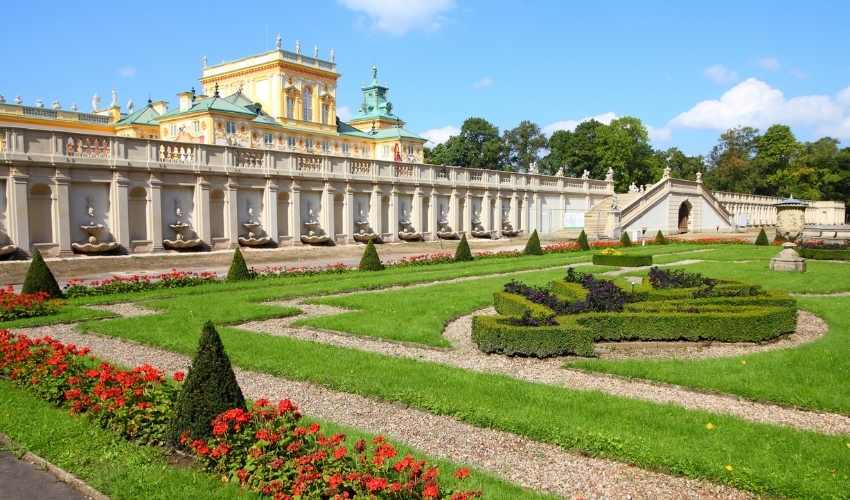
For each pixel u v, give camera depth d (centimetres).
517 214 6200
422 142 8550
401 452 793
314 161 4238
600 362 1224
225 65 7644
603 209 6494
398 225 4922
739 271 2855
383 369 1170
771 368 1169
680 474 742
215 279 2538
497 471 757
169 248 3441
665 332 1451
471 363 1274
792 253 2878
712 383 1080
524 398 995
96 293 2183
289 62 7169
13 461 798
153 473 733
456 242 5238
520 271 3020
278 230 4062
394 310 1816
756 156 10575
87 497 703
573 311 1535
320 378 1113
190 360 1296
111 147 3172
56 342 1152
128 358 1309
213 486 698
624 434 827
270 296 2131
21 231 2836
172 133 6141
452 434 877
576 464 779
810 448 782
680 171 11544
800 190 9975
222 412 772
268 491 660
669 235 6675
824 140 11344
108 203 3198
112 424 873
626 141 9350
